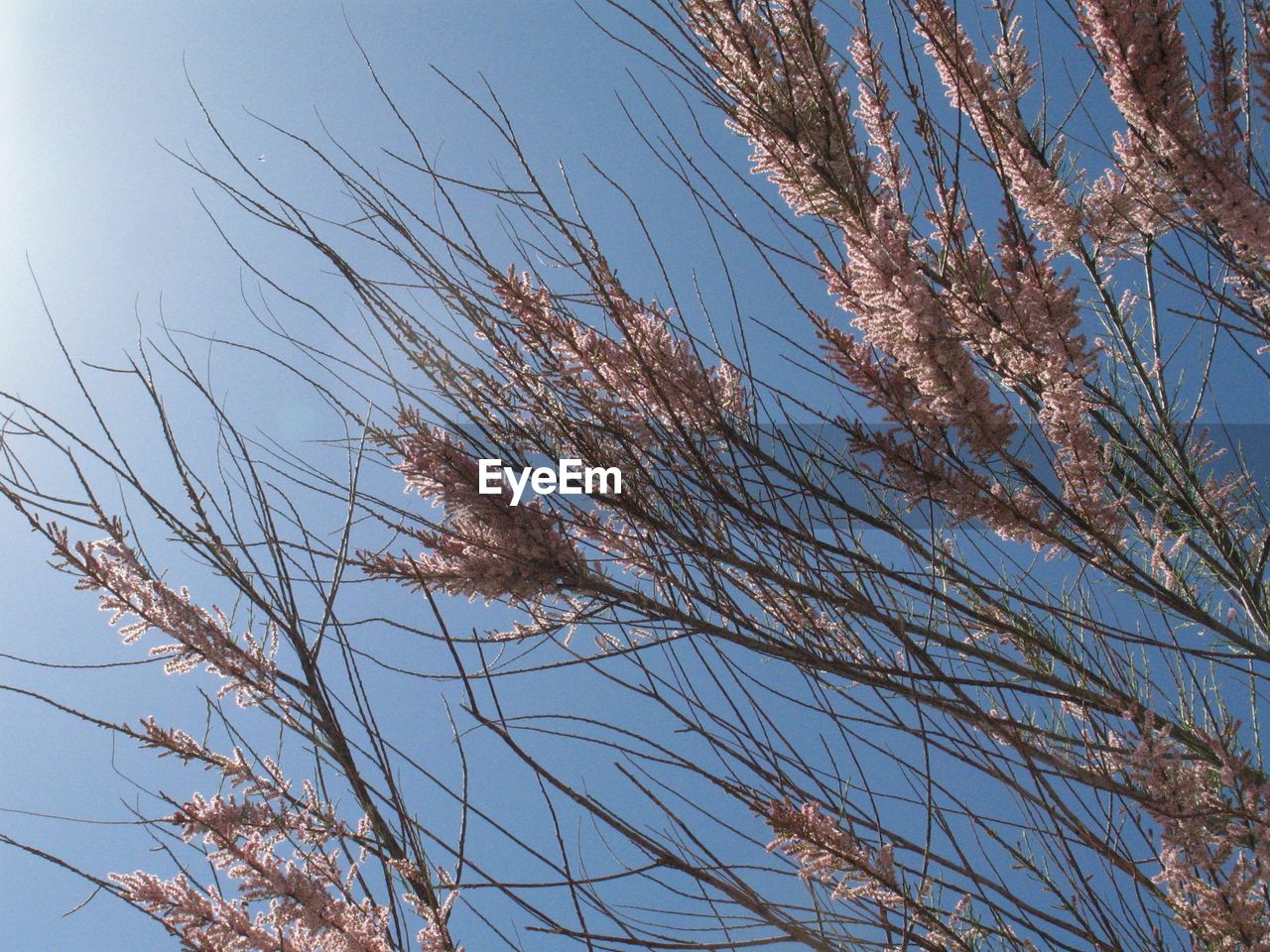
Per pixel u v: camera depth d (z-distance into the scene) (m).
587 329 1.02
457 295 0.97
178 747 0.94
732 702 0.94
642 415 1.02
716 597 0.99
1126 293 1.24
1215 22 1.01
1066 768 1.00
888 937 0.94
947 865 0.92
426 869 0.88
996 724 0.97
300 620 0.90
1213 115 1.02
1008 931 0.97
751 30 1.03
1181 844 1.00
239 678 0.92
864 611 0.98
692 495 1.01
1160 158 1.04
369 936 0.93
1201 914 0.99
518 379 1.00
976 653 1.05
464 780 0.88
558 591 1.04
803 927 0.89
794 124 1.04
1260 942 0.97
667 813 0.88
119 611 0.92
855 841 0.94
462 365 0.99
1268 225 1.00
